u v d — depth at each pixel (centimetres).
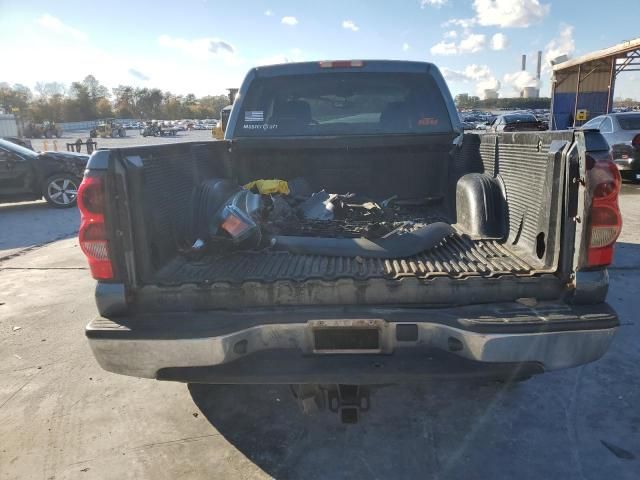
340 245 288
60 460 283
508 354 230
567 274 242
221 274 259
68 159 1148
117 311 250
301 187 416
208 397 344
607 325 231
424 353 242
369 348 244
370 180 418
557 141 244
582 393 337
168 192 286
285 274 254
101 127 6775
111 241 242
